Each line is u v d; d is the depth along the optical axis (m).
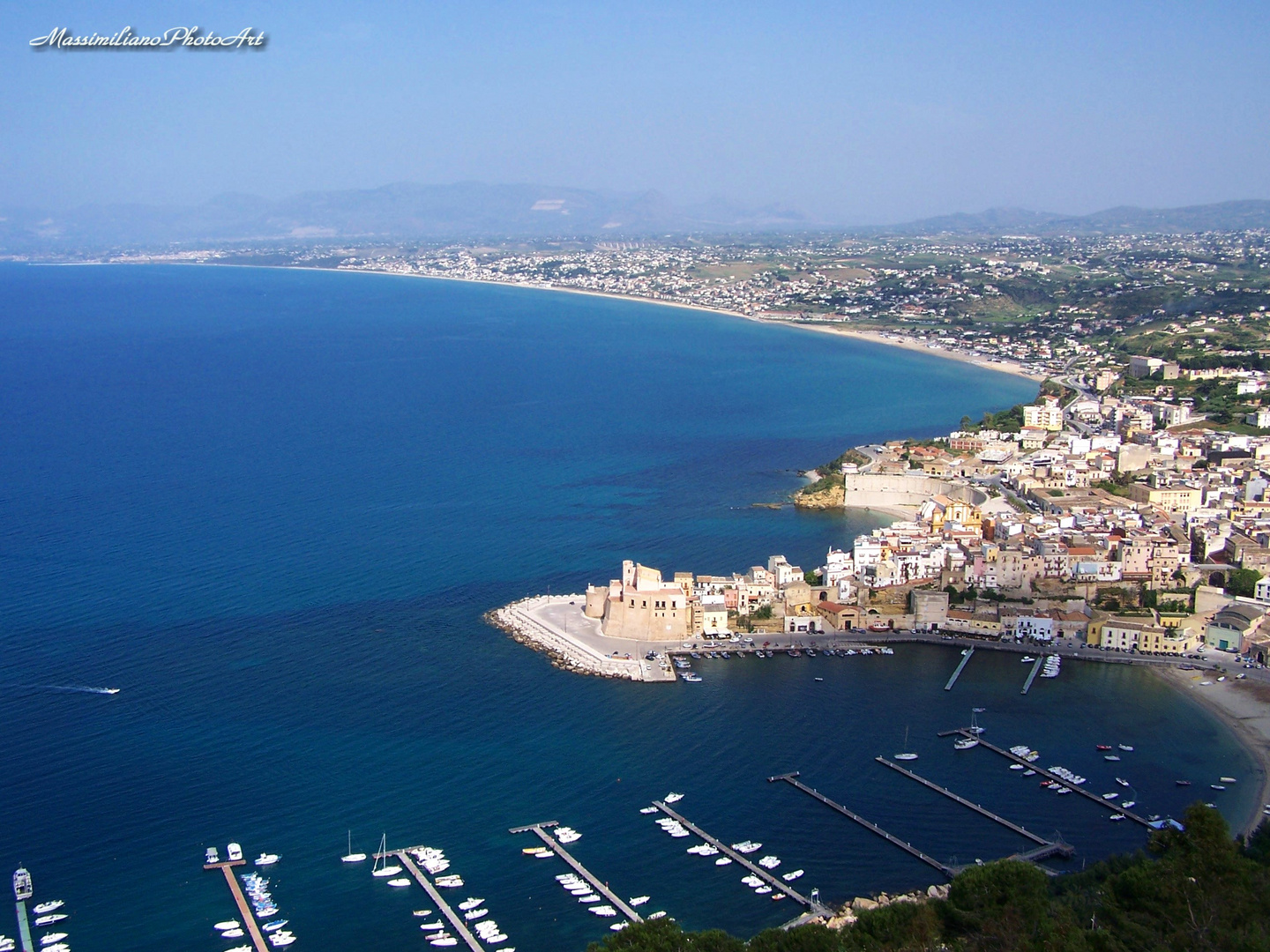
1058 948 185.75
